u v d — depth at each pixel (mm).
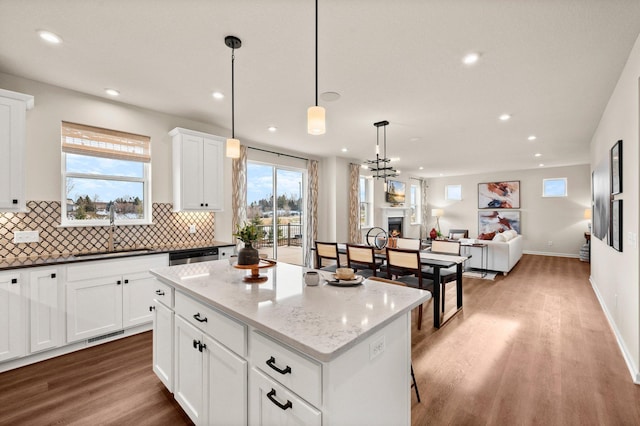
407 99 3275
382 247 3941
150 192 3619
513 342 2873
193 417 1688
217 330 1500
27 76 2748
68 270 2607
